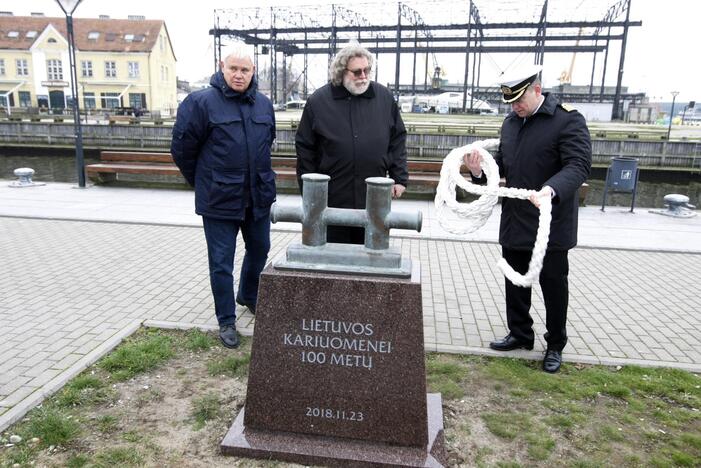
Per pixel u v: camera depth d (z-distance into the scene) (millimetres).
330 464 2848
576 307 5352
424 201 11258
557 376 3889
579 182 3309
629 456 3016
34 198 10523
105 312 4895
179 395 3547
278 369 2910
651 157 23984
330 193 3863
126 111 43844
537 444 3102
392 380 2818
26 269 6125
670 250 7570
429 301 5441
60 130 29781
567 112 3533
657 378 3891
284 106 49000
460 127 27656
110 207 9750
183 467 2861
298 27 49781
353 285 2750
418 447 2879
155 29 55031
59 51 53938
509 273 2852
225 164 4031
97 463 2865
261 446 2918
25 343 4207
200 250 7066
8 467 2807
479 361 4117
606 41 48031
